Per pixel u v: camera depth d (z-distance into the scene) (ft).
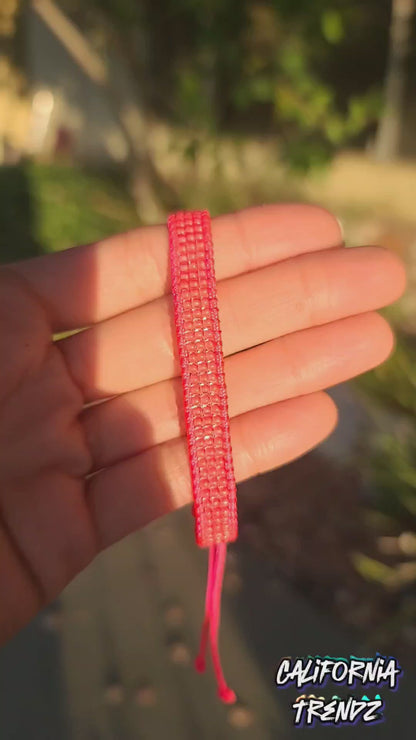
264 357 0.69
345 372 0.69
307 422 0.69
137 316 0.70
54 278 0.69
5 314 0.67
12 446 0.66
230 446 0.65
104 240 0.70
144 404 0.70
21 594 0.63
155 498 0.69
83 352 0.69
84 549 0.66
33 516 0.65
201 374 0.65
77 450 0.68
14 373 0.66
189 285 0.66
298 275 0.68
